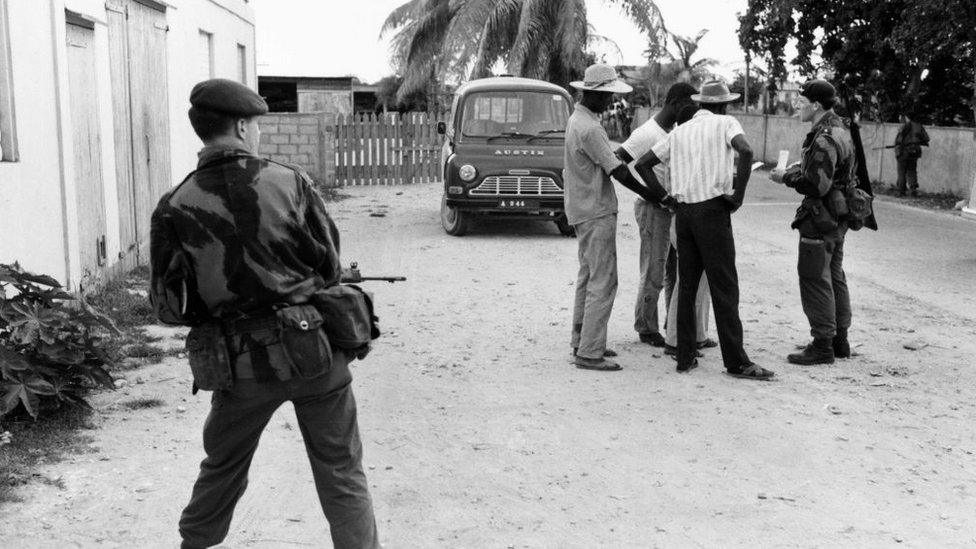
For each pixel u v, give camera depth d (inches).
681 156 260.2
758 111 1486.2
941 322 337.7
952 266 455.8
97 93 360.2
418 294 381.4
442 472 198.1
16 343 222.8
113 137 382.6
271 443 214.4
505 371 273.6
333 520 141.3
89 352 231.6
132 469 196.2
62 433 213.5
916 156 793.6
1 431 209.9
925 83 941.8
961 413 236.8
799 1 924.0
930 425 227.9
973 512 179.3
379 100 1776.6
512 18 1127.6
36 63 294.4
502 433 221.8
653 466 201.6
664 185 290.5
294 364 130.2
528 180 524.4
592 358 274.5
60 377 221.9
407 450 210.5
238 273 130.0
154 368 271.1
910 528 172.2
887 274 433.4
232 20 690.8
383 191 812.6
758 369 265.6
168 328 315.3
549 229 583.8
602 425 227.3
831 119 270.4
